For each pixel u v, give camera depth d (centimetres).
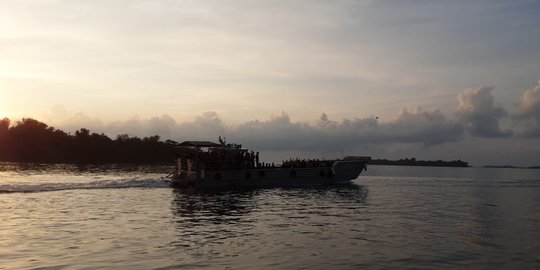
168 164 18425
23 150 17438
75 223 2334
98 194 4088
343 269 1403
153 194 4212
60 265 1421
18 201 3412
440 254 1625
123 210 2922
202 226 2262
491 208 3272
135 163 18738
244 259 1520
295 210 3014
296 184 5653
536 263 1508
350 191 4866
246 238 1920
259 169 5472
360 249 1698
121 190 4622
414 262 1502
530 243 1853
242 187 5316
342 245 1775
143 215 2681
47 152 17700
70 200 3522
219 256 1562
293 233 2059
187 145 5475
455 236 2009
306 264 1459
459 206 3394
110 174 8294
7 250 1644
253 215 2731
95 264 1437
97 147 18875
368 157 6022
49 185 4831
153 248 1691
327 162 5938
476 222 2489
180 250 1658
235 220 2502
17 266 1409
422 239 1923
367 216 2714
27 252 1611
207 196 4091
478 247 1758
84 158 18225
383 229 2197
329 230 2153
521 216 2789
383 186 5884
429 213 2903
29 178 6544
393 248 1722
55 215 2644
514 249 1727
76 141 18812
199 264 1444
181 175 5456
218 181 5297
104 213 2758
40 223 2325
